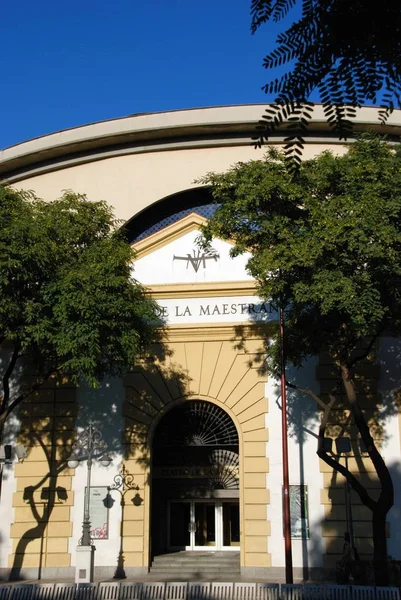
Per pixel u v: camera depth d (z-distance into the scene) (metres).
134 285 20.89
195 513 24.61
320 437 18.62
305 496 21.75
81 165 28.22
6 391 20.22
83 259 20.17
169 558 22.88
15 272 18.17
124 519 22.50
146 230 27.97
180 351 23.80
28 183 28.38
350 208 16.86
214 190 19.28
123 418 23.50
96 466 23.11
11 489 23.16
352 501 21.55
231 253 19.12
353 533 21.20
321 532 21.39
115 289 19.55
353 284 16.42
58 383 24.00
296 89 3.92
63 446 23.42
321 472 21.89
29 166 28.44
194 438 23.95
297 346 19.92
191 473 24.11
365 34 3.87
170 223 27.97
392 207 16.59
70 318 18.69
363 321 16.17
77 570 19.50
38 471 23.25
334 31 3.88
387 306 16.91
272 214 18.23
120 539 22.34
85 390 23.88
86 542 19.89
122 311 19.38
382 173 17.27
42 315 18.77
